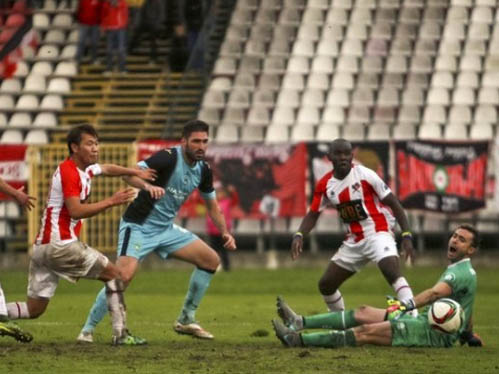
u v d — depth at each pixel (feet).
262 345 106.93
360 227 111.75
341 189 111.34
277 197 243.19
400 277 109.50
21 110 293.23
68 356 96.99
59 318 145.38
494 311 155.94
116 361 93.56
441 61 296.10
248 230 249.75
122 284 106.52
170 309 160.76
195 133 110.32
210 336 116.26
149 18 308.40
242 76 296.51
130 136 282.56
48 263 104.27
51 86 300.20
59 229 103.65
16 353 99.14
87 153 102.99
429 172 239.30
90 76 301.22
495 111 282.77
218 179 244.01
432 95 287.07
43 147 246.88
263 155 243.81
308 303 172.86
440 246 249.55
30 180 245.86
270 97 290.15
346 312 104.99
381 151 239.91
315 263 246.68
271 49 304.71
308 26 308.81
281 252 247.50
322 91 289.74
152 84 298.15
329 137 278.87
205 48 298.15
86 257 104.01
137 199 111.75
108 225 247.91
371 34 305.73
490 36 302.86
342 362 91.91
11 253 246.68
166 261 247.29
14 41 304.91
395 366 89.76
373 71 295.07
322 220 247.50
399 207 110.52
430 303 104.68
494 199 238.68
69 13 321.32
